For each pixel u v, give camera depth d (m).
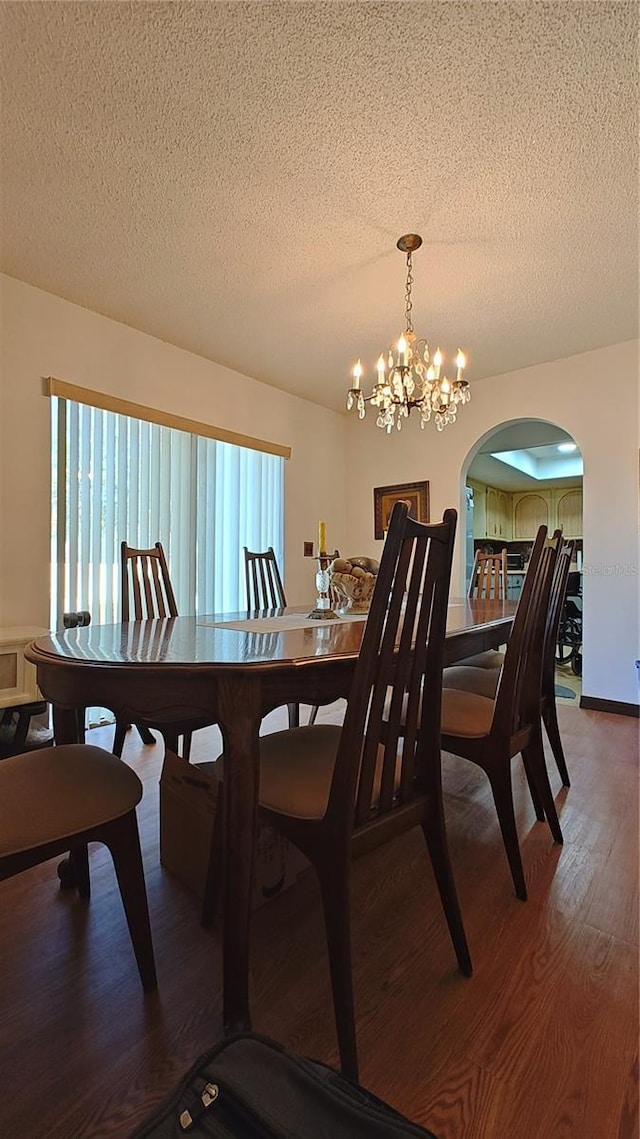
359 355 3.39
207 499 3.49
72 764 1.15
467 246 2.23
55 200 1.96
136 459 3.08
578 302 2.72
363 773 1.00
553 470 6.12
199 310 2.81
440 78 1.45
